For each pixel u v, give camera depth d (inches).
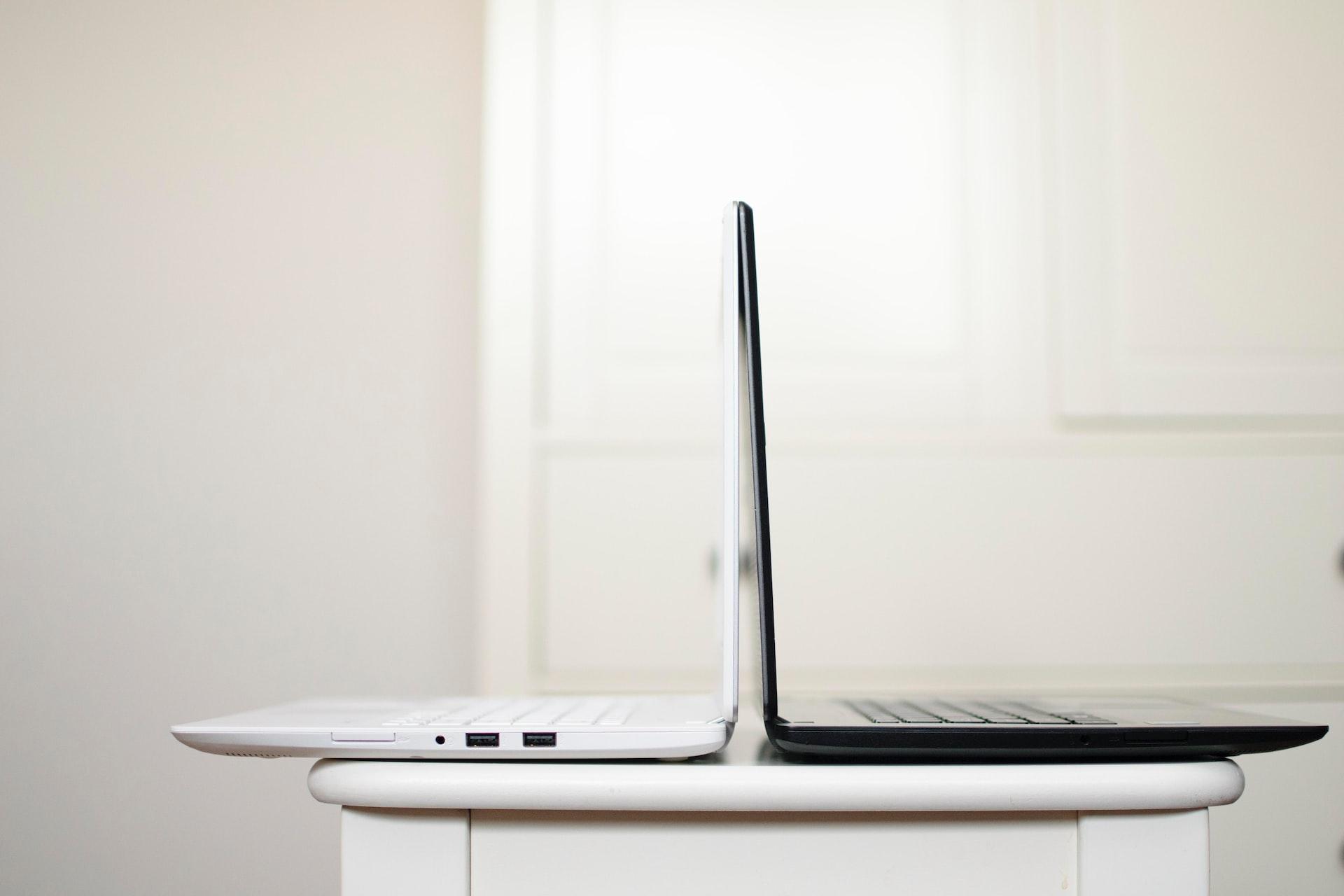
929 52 53.9
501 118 53.6
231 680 63.3
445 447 64.7
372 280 65.5
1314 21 53.5
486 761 16.5
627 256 53.3
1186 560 51.1
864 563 51.1
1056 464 51.5
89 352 64.8
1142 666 50.6
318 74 66.4
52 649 63.1
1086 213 52.8
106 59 66.2
